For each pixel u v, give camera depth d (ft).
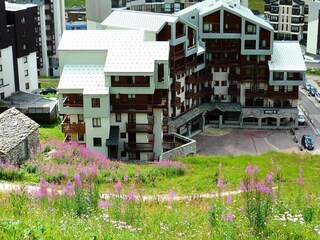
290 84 317.22
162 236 71.36
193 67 304.09
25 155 185.16
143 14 295.89
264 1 621.72
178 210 97.45
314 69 459.73
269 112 320.91
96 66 246.47
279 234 72.54
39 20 458.50
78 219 80.18
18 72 327.88
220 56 322.34
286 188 139.64
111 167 180.34
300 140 303.27
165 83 241.14
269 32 313.94
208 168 193.26
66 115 240.73
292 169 182.39
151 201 111.24
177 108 294.87
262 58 320.29
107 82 231.91
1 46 304.91
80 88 231.30
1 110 292.61
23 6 337.72
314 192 128.16
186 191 157.07
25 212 82.69
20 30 324.60
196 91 320.70
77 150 198.08
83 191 97.19
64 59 248.52
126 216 81.87
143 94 233.96
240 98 326.85
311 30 496.64
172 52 279.08
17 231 62.69
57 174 159.33
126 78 232.53
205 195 136.15
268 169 177.27
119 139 239.50
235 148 290.97
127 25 286.05
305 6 537.65
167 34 278.67
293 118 321.52
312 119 337.72
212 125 326.24
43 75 475.72
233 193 124.77
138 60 237.45
